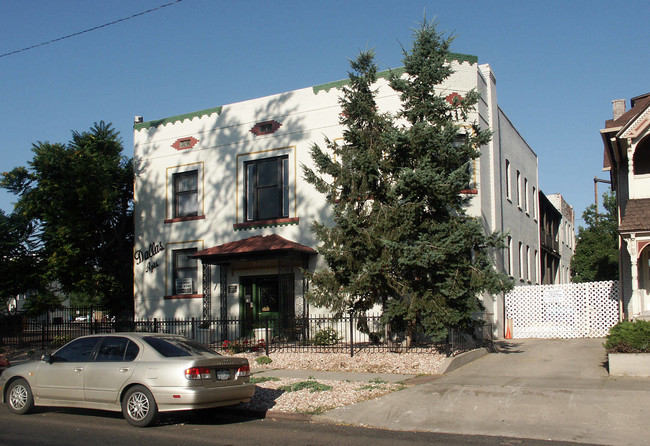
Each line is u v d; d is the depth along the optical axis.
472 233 13.83
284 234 20.73
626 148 17.55
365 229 14.36
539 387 11.05
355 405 10.64
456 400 10.48
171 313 22.59
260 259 19.64
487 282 13.82
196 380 9.32
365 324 15.44
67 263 22.41
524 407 9.83
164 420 10.24
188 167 22.97
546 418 9.26
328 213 20.12
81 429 9.40
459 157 14.53
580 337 19.61
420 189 13.87
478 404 10.17
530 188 27.67
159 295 22.95
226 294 21.19
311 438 8.75
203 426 9.75
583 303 19.78
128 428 9.51
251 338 18.95
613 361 12.20
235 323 20.89
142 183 23.86
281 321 19.42
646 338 12.38
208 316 21.44
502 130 22.59
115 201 23.72
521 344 18.25
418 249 13.41
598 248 32.91
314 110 20.81
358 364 14.61
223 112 22.53
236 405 10.88
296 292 19.92
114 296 24.52
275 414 10.45
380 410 10.28
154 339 10.22
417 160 14.56
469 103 15.04
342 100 15.70
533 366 13.77
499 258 20.70
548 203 32.34
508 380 12.03
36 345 21.62
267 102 21.69
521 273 24.48
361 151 14.74
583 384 11.25
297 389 11.99
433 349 15.33
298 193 20.72
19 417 10.48
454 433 9.01
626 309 18.78
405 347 15.95
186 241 22.61
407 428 9.38
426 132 13.99
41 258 22.95
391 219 14.30
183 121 23.30
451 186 13.88
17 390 10.79
